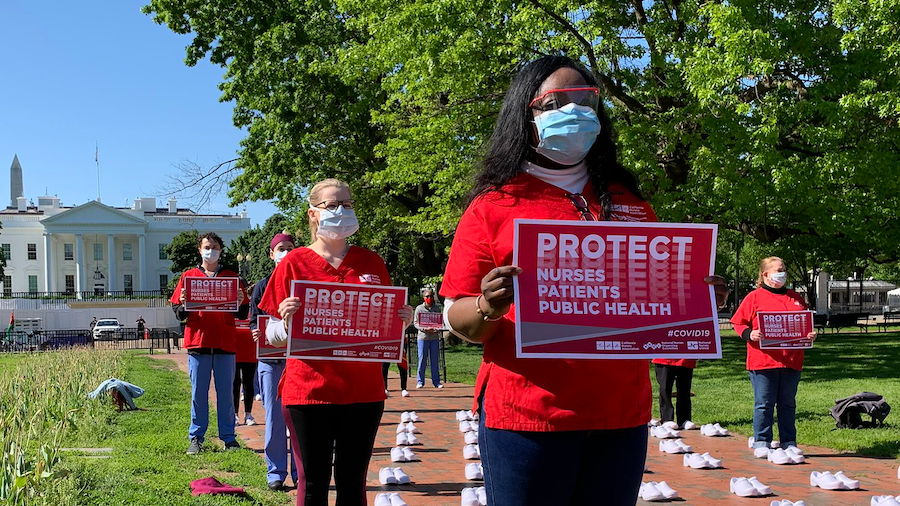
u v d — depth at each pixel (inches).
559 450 93.4
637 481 97.6
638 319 95.0
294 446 171.2
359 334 170.7
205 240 310.7
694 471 291.9
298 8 1079.6
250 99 1073.5
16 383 371.2
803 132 617.0
